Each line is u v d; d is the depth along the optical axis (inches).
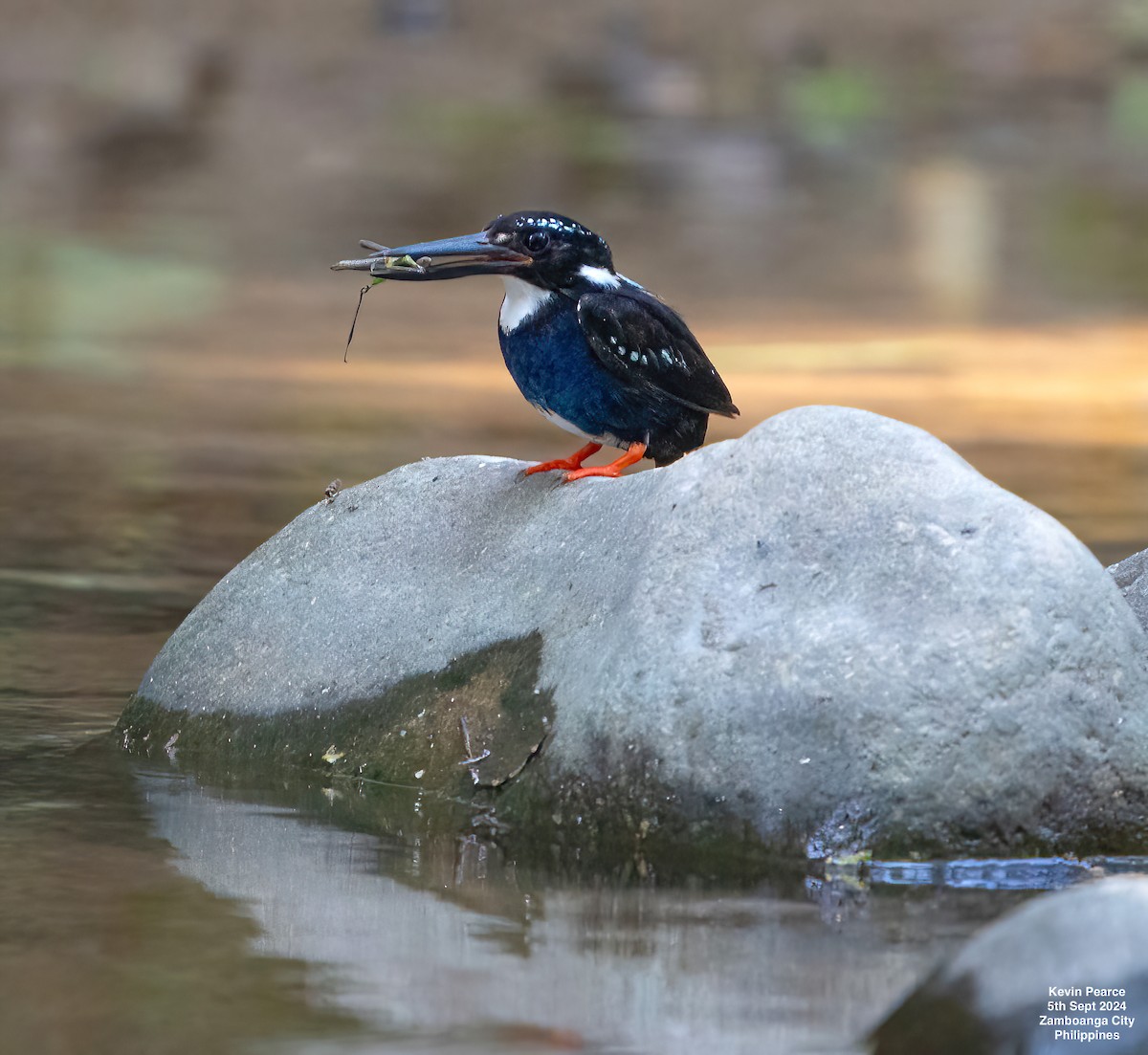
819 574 413.4
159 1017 302.8
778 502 423.8
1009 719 395.2
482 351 1596.9
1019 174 2856.8
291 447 1075.9
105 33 3117.6
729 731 402.6
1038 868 394.6
